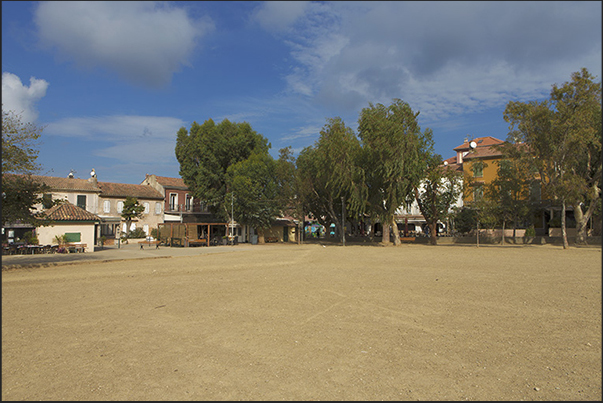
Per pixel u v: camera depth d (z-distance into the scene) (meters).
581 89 30.84
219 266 20.52
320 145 41.44
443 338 7.34
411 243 45.91
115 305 10.47
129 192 53.25
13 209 19.25
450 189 41.91
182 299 11.27
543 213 47.22
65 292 12.62
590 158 35.66
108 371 5.82
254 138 54.91
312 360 6.24
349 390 5.13
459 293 11.91
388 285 13.59
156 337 7.51
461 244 41.94
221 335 7.62
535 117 31.80
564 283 13.80
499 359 6.24
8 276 16.58
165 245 45.50
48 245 30.69
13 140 19.14
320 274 16.97
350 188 39.16
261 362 6.16
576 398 4.85
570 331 7.73
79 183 49.00
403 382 5.38
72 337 7.54
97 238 40.72
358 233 63.28
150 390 5.16
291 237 59.31
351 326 8.22
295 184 47.78
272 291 12.55
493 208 37.66
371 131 37.84
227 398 4.90
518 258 24.14
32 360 6.31
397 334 7.61
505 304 10.27
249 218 48.97
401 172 36.00
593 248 32.53
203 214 60.19
